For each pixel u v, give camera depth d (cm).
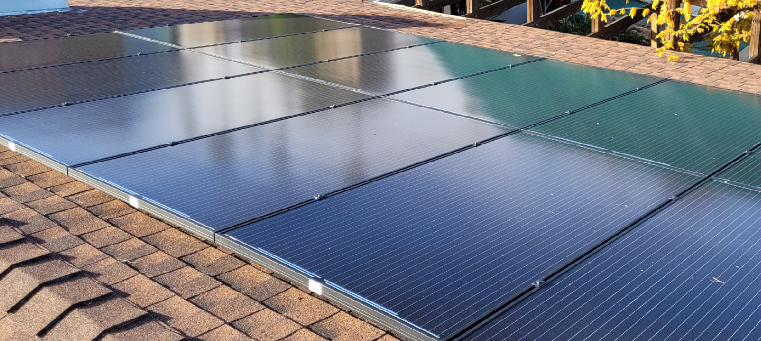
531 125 566
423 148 506
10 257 379
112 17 1128
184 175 454
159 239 428
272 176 453
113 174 452
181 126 550
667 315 305
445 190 433
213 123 559
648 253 357
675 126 571
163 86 673
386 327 317
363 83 700
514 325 299
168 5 1243
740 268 342
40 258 382
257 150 498
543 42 1005
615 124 573
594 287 327
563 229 382
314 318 347
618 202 416
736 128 566
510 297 319
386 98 643
